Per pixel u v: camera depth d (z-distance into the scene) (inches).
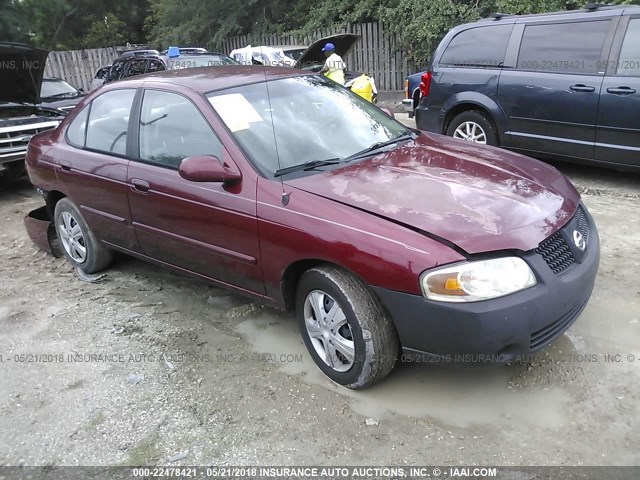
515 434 109.3
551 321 111.0
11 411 126.8
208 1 786.8
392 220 112.9
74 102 385.1
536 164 146.6
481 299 104.4
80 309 171.2
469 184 125.8
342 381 124.0
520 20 256.8
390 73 602.5
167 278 188.7
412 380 127.0
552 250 115.0
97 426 119.9
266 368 135.0
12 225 260.2
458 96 274.8
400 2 553.3
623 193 232.4
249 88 153.3
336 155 142.6
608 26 229.5
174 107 152.3
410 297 107.7
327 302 124.5
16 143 297.7
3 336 158.7
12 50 274.4
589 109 231.5
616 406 114.1
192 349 145.1
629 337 135.5
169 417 120.9
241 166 134.3
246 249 134.3
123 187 161.8
